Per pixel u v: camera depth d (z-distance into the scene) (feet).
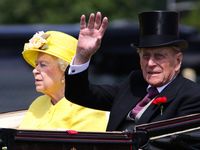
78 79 33.32
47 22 162.71
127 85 34.63
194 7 162.50
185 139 30.14
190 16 162.40
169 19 33.12
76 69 33.19
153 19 33.09
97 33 32.55
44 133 29.68
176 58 33.24
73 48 35.91
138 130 29.73
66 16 163.43
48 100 36.52
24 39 72.84
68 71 33.37
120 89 34.78
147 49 32.96
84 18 32.48
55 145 29.66
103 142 29.55
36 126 35.45
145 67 33.12
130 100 34.04
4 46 71.15
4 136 29.63
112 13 164.35
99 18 32.40
